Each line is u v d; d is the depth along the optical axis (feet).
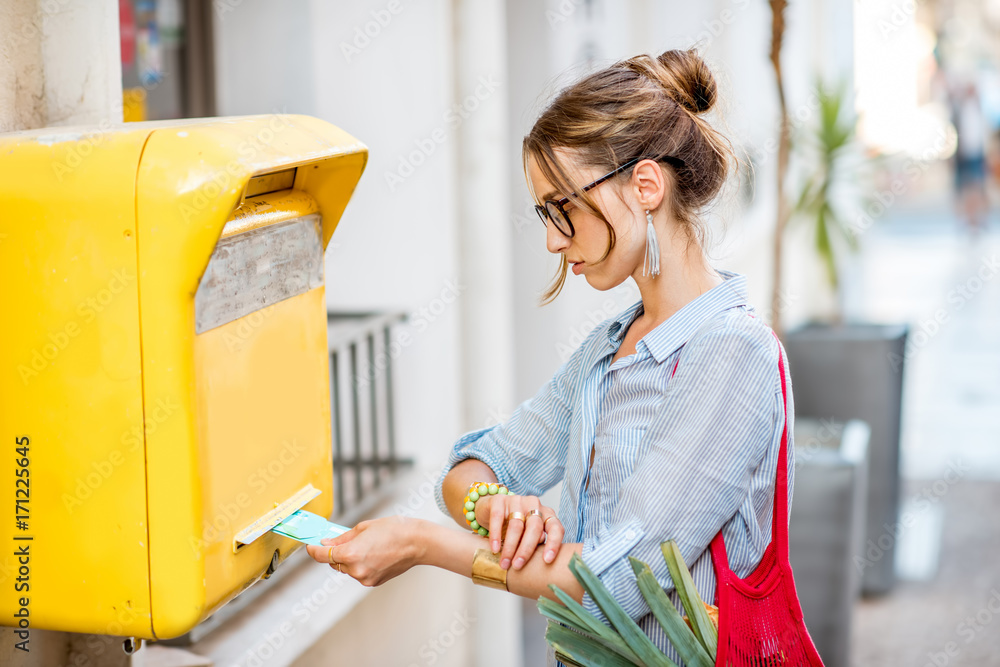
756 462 4.00
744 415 3.93
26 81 4.98
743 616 3.94
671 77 4.31
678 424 3.97
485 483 4.57
